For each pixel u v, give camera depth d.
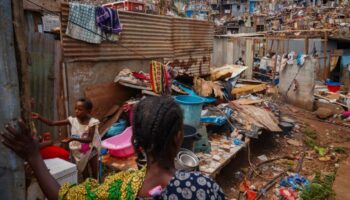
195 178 1.09
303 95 11.75
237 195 5.22
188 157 4.58
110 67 7.00
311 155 7.20
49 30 6.07
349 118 10.24
